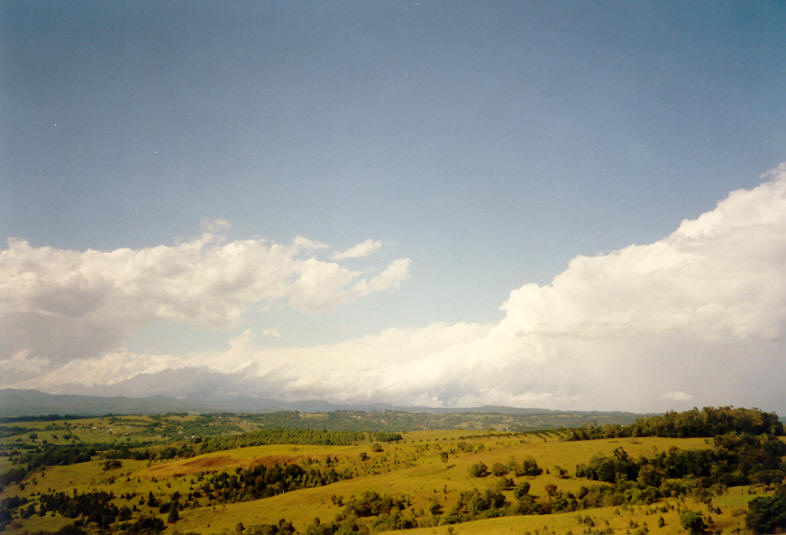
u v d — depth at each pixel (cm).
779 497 7906
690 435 17900
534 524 9594
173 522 14300
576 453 16638
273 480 18525
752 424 17550
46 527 14225
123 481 19188
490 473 15725
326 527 12138
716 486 10438
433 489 14388
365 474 19275
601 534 8238
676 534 7719
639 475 12750
